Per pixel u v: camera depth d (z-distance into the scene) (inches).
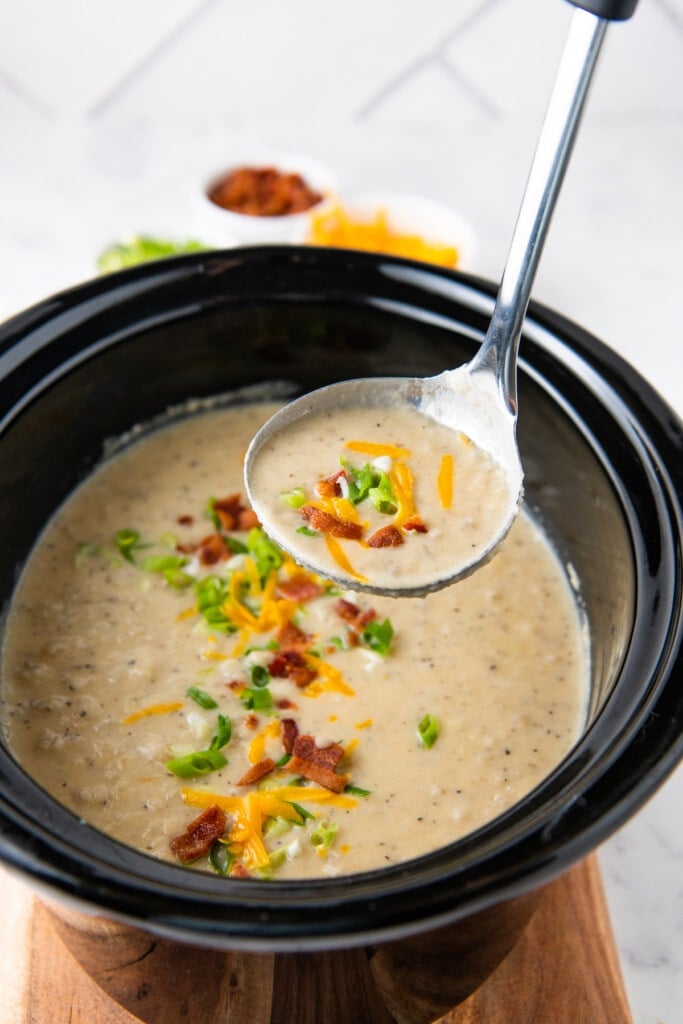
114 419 29.0
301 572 27.6
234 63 41.1
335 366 29.8
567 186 40.7
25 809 20.8
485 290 27.9
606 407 26.0
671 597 23.4
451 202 40.1
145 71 41.1
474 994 24.7
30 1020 24.2
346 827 24.3
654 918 26.4
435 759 25.4
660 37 40.6
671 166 41.5
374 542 23.6
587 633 27.3
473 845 20.7
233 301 28.4
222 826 24.1
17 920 25.2
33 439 27.0
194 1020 23.1
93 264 37.0
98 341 27.4
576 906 25.7
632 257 38.7
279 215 38.0
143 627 27.1
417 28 40.3
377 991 22.1
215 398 30.3
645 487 25.0
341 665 26.5
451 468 24.6
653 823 27.6
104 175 40.4
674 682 22.0
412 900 20.1
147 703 26.0
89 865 20.3
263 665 26.4
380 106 42.1
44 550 28.2
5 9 39.4
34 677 26.3
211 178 38.9
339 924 19.9
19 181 40.0
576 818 20.8
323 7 39.8
